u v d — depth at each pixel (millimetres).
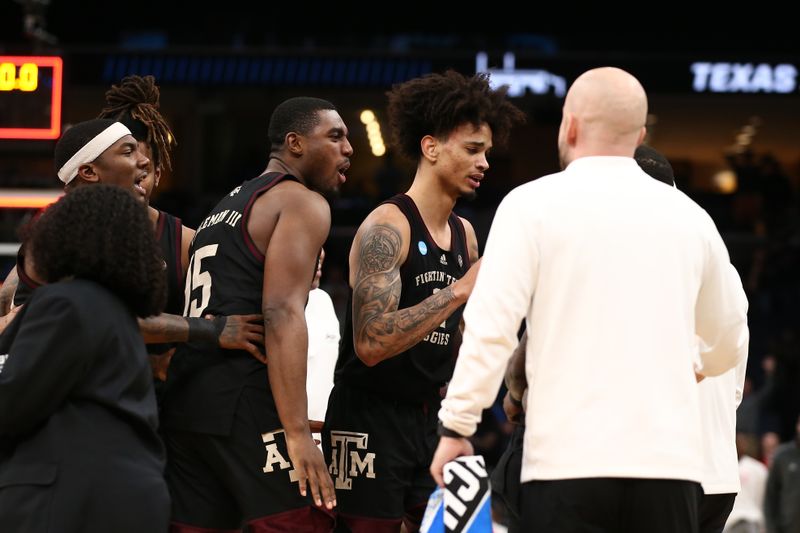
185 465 9969
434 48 49219
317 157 10461
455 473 8148
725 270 8453
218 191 44812
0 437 8227
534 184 8344
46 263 8422
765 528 23500
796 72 37312
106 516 7961
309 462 9484
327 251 40500
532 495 8102
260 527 9680
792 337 37562
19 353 7984
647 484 7809
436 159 10789
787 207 45406
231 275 9867
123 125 10555
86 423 8086
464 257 11242
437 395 11234
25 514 7875
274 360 9539
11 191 17891
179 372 9914
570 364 7961
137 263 8438
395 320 10133
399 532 11023
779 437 33750
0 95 17781
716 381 10078
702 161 46469
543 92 34688
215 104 42656
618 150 8375
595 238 8047
